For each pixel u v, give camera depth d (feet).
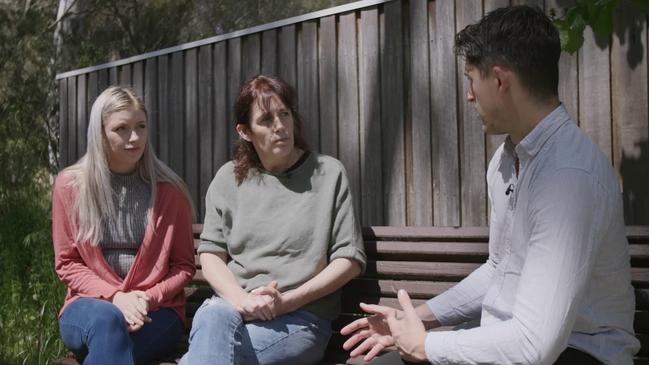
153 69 18.12
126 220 11.85
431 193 13.92
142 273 11.71
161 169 12.18
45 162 43.09
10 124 44.01
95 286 11.39
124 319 10.89
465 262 10.76
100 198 11.68
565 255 7.11
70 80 20.01
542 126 7.64
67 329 11.02
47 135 43.75
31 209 23.08
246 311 10.36
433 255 10.95
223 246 11.51
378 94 14.49
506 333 7.25
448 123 13.69
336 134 15.07
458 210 13.61
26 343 17.16
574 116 12.37
